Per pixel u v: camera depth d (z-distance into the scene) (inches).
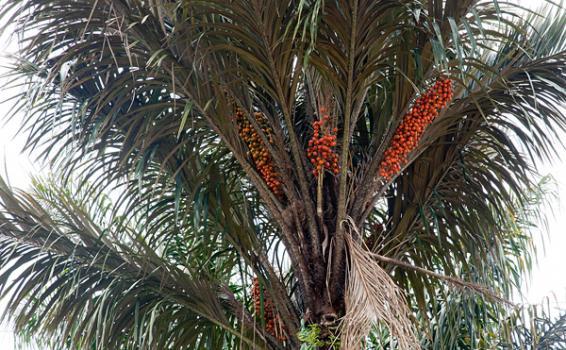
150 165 185.3
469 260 206.5
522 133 178.2
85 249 183.9
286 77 150.8
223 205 177.2
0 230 184.9
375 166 163.2
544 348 223.0
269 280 177.6
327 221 163.6
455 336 223.0
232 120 160.2
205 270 187.0
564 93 161.3
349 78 147.3
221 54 154.9
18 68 166.2
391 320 132.7
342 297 157.8
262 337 175.9
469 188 184.9
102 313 179.3
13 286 179.8
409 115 158.6
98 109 154.3
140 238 183.8
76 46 152.6
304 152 172.9
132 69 155.3
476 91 178.9
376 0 138.3
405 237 181.3
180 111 163.5
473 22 151.3
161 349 179.0
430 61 152.6
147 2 154.6
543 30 179.8
